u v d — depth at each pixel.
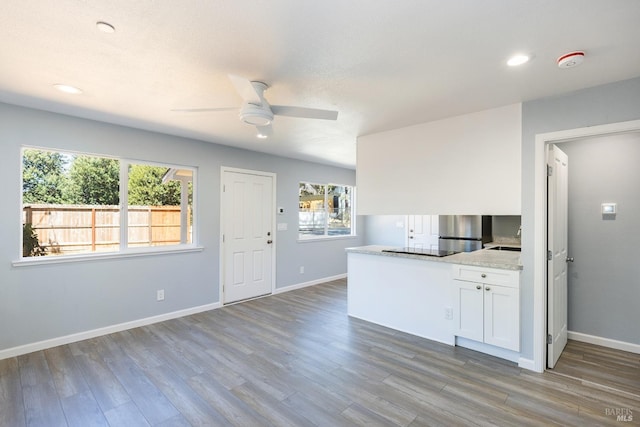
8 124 2.92
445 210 3.31
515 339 2.72
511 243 4.74
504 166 2.93
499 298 2.81
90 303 3.38
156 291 3.88
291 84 2.42
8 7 1.52
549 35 1.76
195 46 1.89
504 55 1.98
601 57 2.00
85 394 2.31
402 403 2.20
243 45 1.88
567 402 2.20
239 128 3.67
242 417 2.06
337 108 2.97
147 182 3.91
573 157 3.33
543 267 2.65
